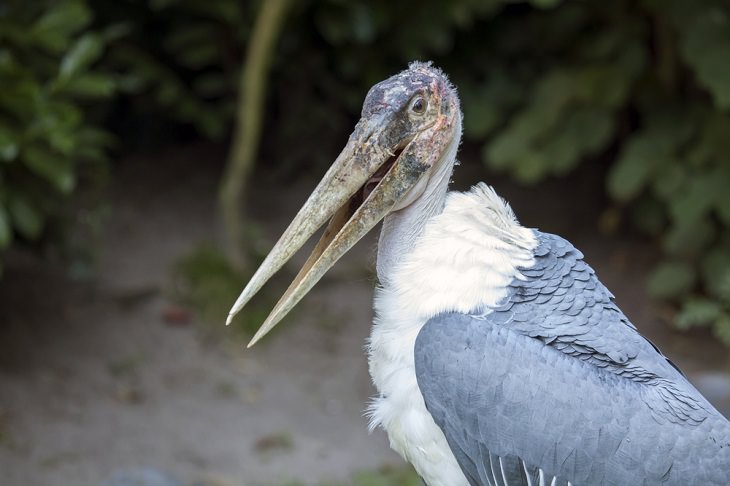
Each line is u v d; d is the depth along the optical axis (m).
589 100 9.05
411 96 3.99
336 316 8.78
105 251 8.90
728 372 8.01
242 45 9.84
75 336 7.99
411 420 3.99
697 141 8.77
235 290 8.63
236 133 10.74
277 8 8.53
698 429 3.74
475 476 3.91
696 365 8.18
